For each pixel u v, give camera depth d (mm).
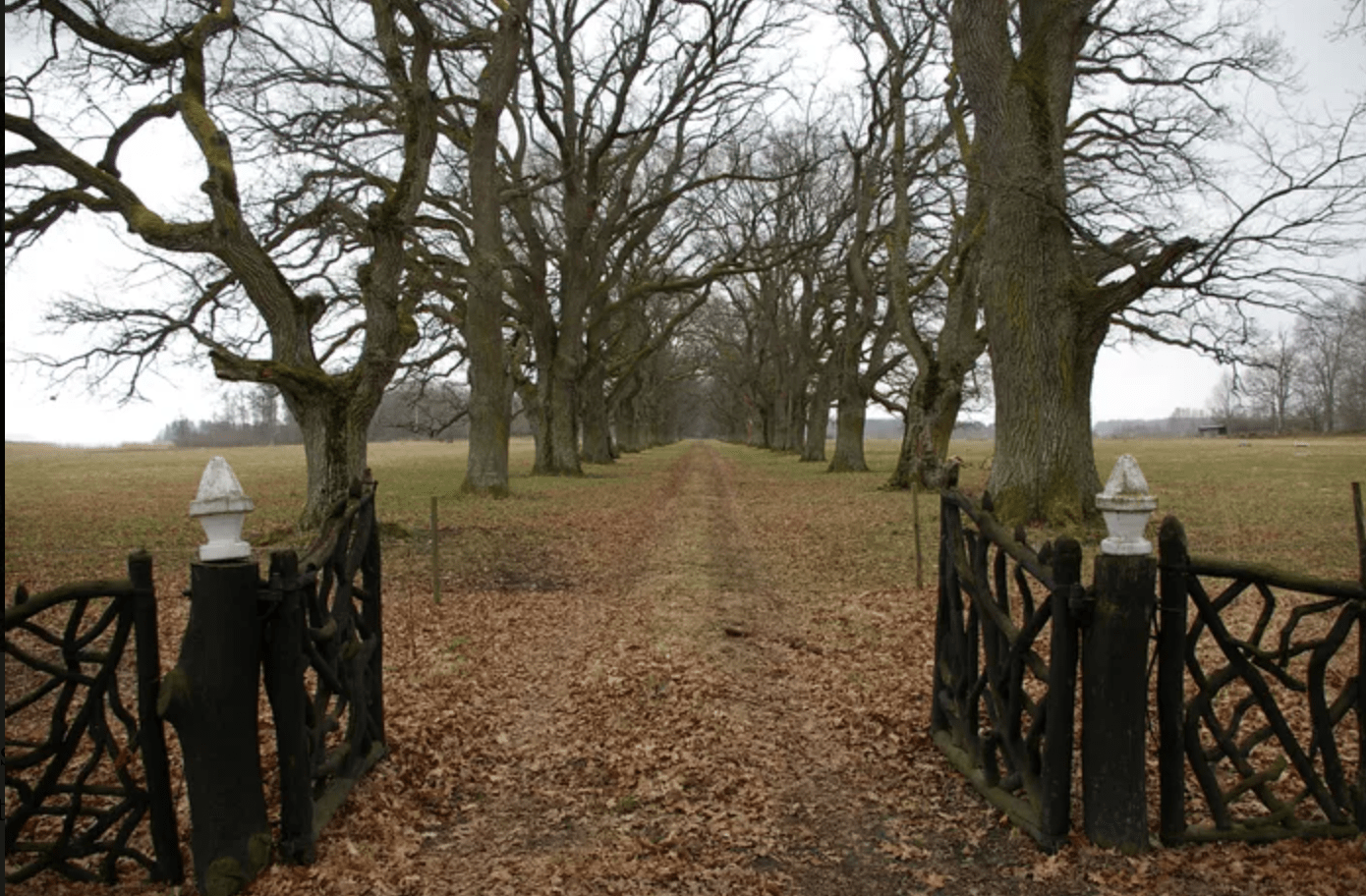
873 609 10219
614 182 37438
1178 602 4137
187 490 30500
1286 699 6539
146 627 3949
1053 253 14992
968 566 5398
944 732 5840
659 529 18328
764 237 42125
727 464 50938
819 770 5629
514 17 21953
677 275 44688
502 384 25891
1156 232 13781
